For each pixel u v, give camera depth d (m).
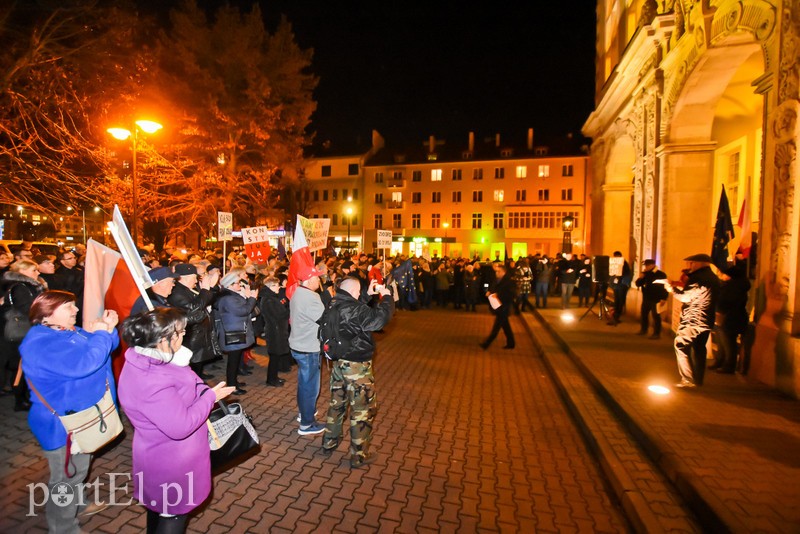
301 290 5.36
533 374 8.38
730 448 4.39
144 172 21.30
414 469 4.56
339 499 3.96
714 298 6.31
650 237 11.68
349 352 4.54
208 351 6.20
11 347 5.98
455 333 12.68
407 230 54.53
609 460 4.46
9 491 3.96
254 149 24.64
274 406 6.36
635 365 7.68
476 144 56.09
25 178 12.17
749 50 8.57
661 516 3.49
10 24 10.33
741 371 7.18
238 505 3.83
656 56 11.38
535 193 50.28
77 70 11.55
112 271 4.00
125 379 2.48
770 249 6.70
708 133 10.53
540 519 3.73
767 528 3.06
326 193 57.97
